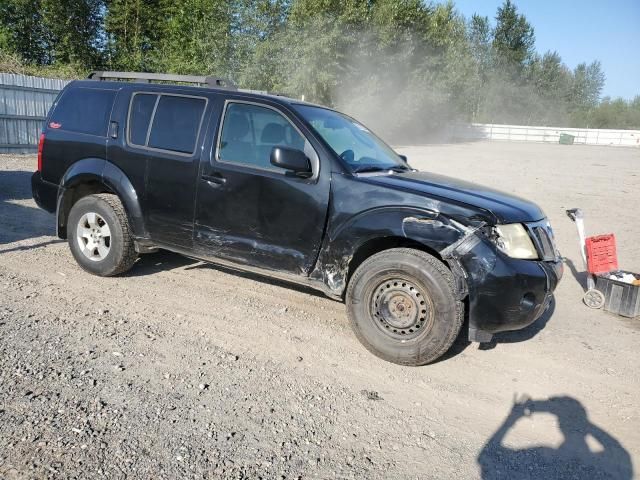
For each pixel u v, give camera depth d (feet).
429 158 82.64
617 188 50.80
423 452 9.95
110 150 16.90
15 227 23.79
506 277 12.21
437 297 12.46
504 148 125.39
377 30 103.86
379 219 13.03
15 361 11.88
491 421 11.18
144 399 10.85
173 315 15.28
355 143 15.72
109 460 8.95
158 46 119.34
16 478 8.34
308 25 98.58
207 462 9.13
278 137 14.60
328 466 9.32
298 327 15.10
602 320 17.54
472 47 234.38
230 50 99.96
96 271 17.61
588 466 9.91
